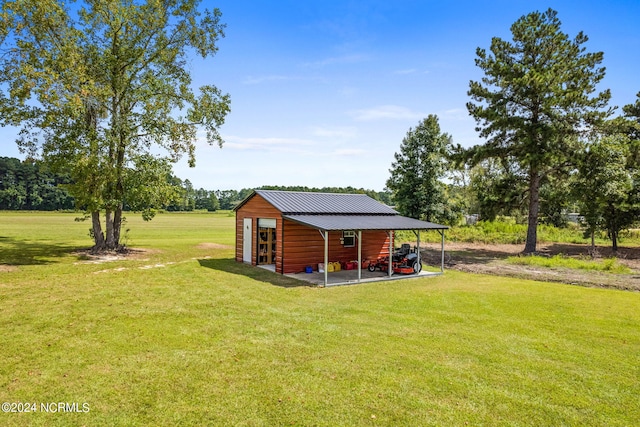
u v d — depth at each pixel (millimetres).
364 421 4648
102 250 20734
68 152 18469
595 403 5211
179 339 7367
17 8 15953
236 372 5930
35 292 11141
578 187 22516
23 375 5727
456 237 32188
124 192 20453
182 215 89188
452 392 5426
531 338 7805
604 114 21109
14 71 16047
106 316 8797
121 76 19375
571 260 19500
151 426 4477
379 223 15562
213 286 12570
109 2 18672
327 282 13672
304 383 5598
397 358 6602
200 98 21203
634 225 26953
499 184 24500
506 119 22203
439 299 11258
